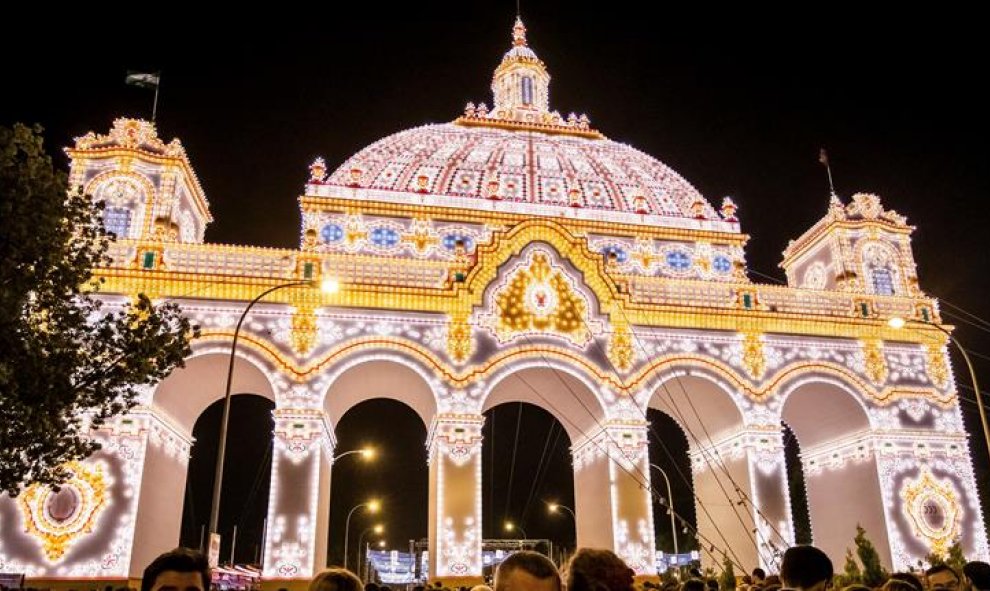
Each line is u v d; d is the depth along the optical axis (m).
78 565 28.52
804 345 36.50
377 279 34.19
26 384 17.06
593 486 35.75
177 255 32.94
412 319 33.62
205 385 34.28
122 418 30.19
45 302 18.23
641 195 43.97
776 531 31.02
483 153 44.78
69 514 28.95
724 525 36.19
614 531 32.47
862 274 40.78
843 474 37.62
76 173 35.38
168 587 5.25
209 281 32.28
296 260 33.59
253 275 33.03
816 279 43.19
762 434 34.75
